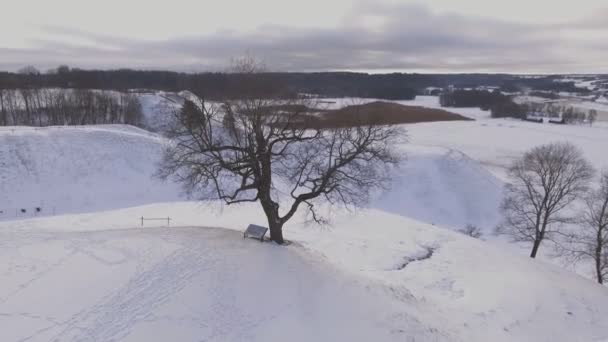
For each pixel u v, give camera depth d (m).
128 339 12.49
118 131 47.41
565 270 26.02
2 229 23.11
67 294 14.05
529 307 18.88
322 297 15.72
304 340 13.65
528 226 32.12
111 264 15.84
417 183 47.97
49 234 18.75
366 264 22.11
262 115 18.23
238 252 17.47
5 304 13.33
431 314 16.91
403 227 29.41
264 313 14.44
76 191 37.06
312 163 25.16
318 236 25.97
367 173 21.45
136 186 39.22
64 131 44.16
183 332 13.09
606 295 22.30
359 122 20.50
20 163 38.25
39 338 12.17
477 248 26.25
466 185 48.31
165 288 14.80
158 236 18.61
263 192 19.03
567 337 17.34
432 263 23.28
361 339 14.14
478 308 18.39
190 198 35.78
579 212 38.91
